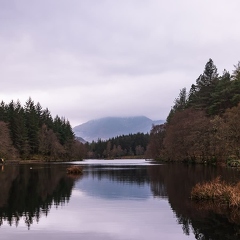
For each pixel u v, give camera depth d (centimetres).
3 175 4119
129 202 1991
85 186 2888
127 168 5762
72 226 1409
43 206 1880
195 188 2047
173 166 5706
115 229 1353
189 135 5878
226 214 1589
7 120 9150
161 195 2239
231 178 2917
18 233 1298
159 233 1287
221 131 4434
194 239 1209
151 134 9412
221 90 6306
